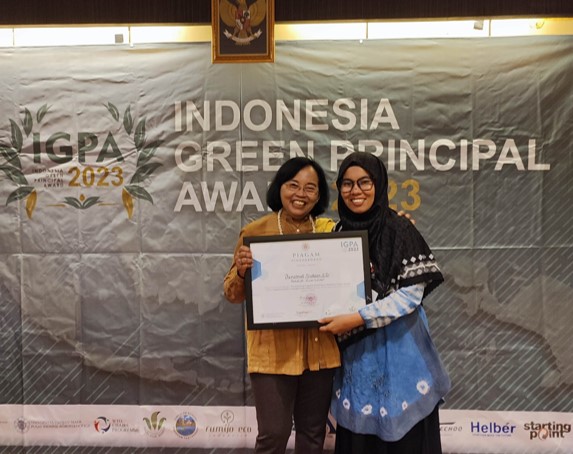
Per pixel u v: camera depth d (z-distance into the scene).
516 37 2.29
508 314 2.31
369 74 2.31
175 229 2.36
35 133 2.36
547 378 2.30
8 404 2.38
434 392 1.75
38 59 2.36
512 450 2.33
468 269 2.31
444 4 2.23
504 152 2.29
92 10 2.29
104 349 2.37
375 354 1.75
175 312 2.36
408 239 1.74
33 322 2.37
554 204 2.29
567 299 2.29
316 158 2.33
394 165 2.31
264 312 1.80
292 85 2.32
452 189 2.31
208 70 2.34
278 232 1.91
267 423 1.84
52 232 2.36
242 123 2.33
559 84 2.28
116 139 2.36
